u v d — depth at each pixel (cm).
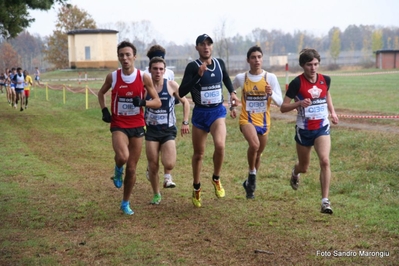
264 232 972
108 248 907
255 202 1203
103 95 1085
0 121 3241
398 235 923
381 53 10050
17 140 2406
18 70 3931
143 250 893
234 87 1203
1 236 989
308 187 1320
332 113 1070
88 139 2442
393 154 1570
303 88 1050
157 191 1215
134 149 1091
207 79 1111
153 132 1178
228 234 970
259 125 1180
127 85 1046
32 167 1725
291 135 2058
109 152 2072
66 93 5281
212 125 1134
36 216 1127
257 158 1225
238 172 1566
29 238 976
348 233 946
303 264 810
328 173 1030
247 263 826
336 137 1923
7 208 1195
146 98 1166
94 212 1152
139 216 1113
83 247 918
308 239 923
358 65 11388
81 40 9875
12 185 1448
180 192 1341
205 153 1886
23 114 3697
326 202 1011
